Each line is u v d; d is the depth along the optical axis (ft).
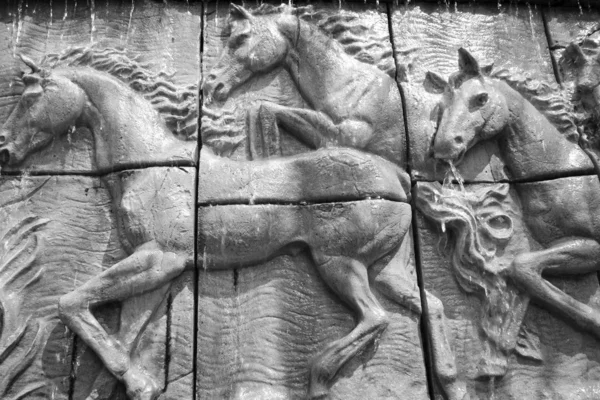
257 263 10.87
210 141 11.41
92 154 11.46
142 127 11.29
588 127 12.20
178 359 10.18
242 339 10.37
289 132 11.74
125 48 12.25
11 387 9.98
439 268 11.05
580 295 11.15
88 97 11.53
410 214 11.04
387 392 10.07
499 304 10.78
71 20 12.46
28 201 11.08
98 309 10.39
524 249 11.28
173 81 11.92
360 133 11.26
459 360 10.52
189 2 12.73
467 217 11.06
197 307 10.53
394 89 11.87
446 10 13.12
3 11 12.45
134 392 9.68
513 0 13.21
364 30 12.48
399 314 10.60
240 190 10.87
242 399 9.87
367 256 10.66
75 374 10.09
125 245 10.76
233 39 12.18
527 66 12.83
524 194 11.61
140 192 10.80
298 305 10.65
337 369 9.98
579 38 13.19
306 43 12.17
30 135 11.24
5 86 11.85
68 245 10.86
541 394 10.43
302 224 10.89
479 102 11.54
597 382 10.61
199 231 10.68
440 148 11.22
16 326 10.26
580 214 11.22
